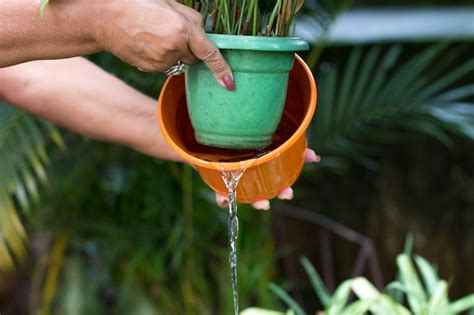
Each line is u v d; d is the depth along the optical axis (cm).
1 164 220
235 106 115
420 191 295
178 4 109
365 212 300
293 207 299
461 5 359
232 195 121
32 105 148
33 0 109
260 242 259
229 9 116
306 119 118
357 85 258
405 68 255
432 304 148
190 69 117
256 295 269
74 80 148
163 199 255
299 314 166
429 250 295
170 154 148
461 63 287
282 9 115
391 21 328
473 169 289
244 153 128
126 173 261
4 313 292
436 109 246
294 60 126
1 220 224
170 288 265
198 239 258
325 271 299
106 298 270
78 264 267
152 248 261
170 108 127
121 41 108
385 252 299
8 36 109
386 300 146
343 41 287
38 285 272
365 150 296
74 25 109
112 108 147
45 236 273
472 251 291
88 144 256
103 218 269
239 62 112
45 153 228
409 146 295
